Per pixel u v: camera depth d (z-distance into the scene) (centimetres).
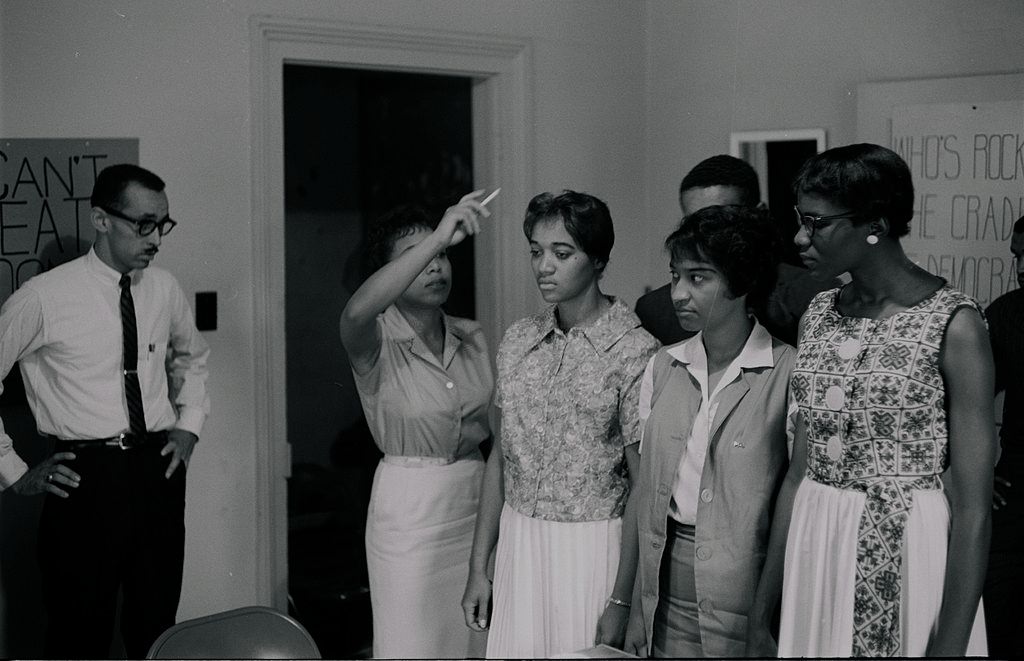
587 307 174
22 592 228
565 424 172
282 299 245
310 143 292
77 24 220
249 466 244
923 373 145
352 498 262
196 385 232
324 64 243
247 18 232
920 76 223
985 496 145
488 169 260
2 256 219
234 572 245
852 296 156
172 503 227
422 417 222
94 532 220
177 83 229
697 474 164
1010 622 205
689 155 248
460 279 260
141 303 221
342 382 272
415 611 223
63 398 218
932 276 151
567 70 254
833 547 157
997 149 216
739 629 163
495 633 182
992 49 215
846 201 150
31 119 219
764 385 161
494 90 255
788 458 163
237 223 238
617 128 254
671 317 197
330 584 256
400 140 283
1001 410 205
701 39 245
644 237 256
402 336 223
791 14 236
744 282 157
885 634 153
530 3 251
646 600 166
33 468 216
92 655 225
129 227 219
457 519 225
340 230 290
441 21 247
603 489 173
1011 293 208
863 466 153
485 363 229
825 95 233
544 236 171
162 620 228
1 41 215
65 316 216
